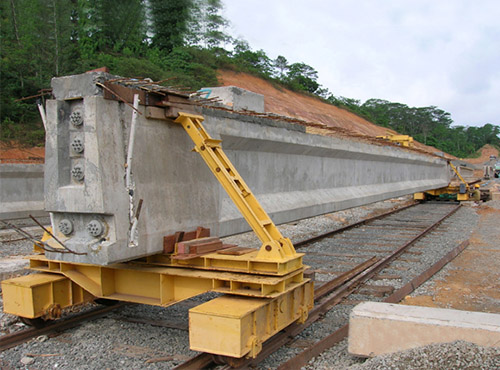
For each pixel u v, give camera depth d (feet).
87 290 17.38
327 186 36.50
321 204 33.42
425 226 49.78
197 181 19.45
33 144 77.30
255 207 16.31
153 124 17.15
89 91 15.01
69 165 15.78
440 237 42.70
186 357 15.34
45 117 16.08
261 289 14.08
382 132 248.93
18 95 87.86
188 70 123.03
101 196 14.66
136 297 17.20
